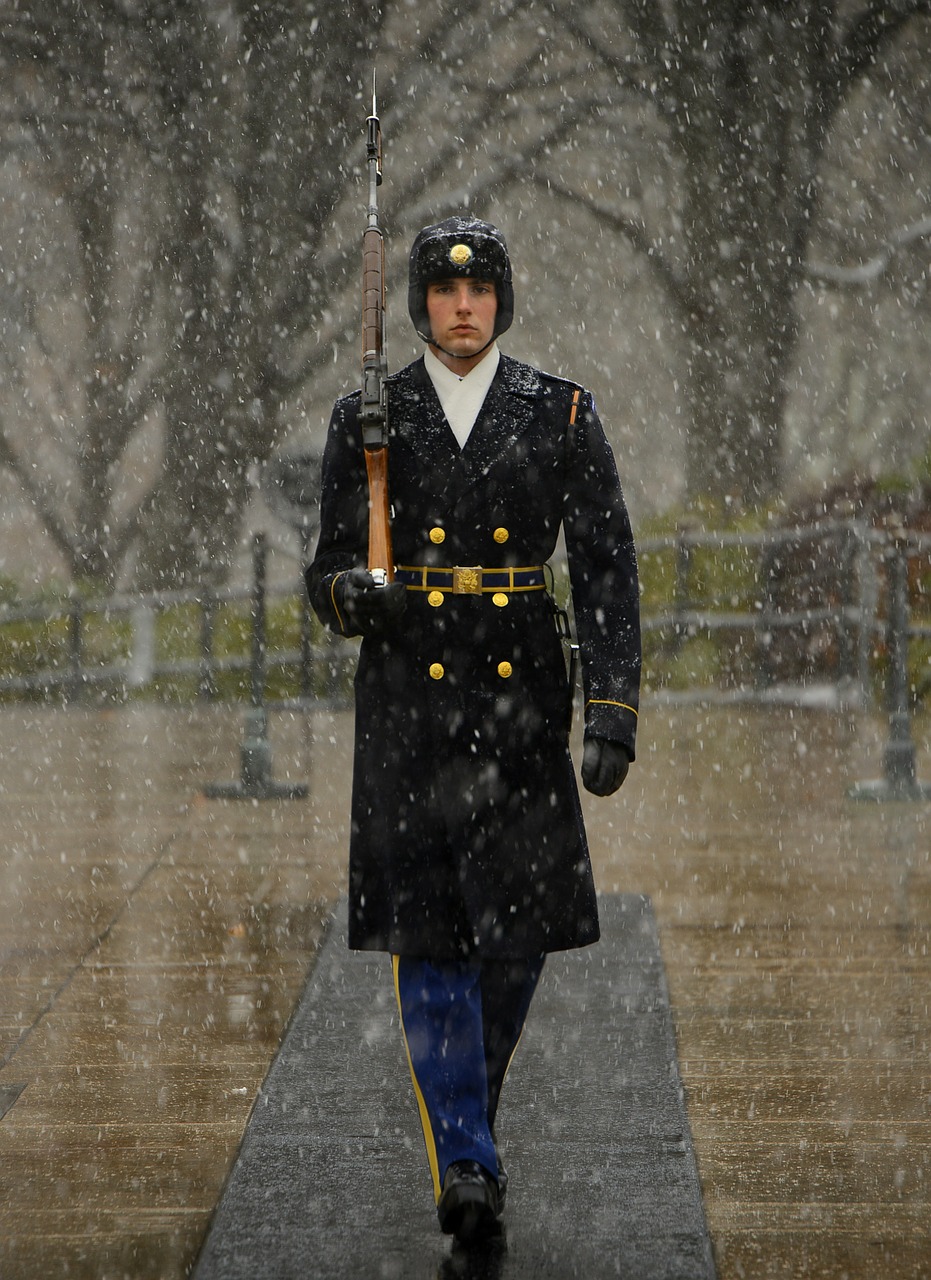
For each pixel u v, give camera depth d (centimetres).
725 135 8444
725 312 8456
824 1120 1359
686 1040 1588
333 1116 1356
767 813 3002
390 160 9619
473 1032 1134
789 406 11956
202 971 1872
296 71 8294
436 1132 1098
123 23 8444
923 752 3866
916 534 4822
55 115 8644
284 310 8369
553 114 9900
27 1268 1086
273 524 9562
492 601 1162
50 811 3112
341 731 4722
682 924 2100
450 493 1161
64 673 6034
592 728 1138
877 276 8912
